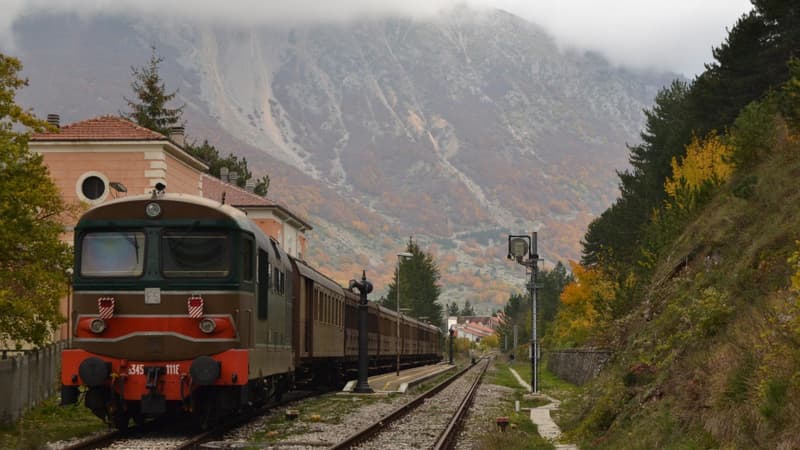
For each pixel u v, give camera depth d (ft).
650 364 56.80
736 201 73.31
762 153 84.38
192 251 53.47
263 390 64.18
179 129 150.51
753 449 33.96
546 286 491.72
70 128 130.82
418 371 207.72
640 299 98.07
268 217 188.34
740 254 60.03
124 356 52.65
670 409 45.47
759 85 140.77
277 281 66.95
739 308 49.62
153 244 53.36
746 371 39.19
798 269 39.09
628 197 214.69
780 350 37.22
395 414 72.90
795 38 134.31
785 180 65.82
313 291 94.38
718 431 37.86
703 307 53.01
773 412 34.27
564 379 178.40
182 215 53.72
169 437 51.88
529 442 53.36
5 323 66.08
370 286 112.16
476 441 56.44
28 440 47.96
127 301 52.95
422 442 54.54
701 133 151.43
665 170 175.73
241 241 54.44
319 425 62.75
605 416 54.95
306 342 91.20
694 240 79.30
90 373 51.83
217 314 53.01
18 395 62.08
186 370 52.70
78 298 53.31
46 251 67.92
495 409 89.92
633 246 176.35
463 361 419.74
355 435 52.60
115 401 52.75
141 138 128.67
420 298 444.55
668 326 60.70
